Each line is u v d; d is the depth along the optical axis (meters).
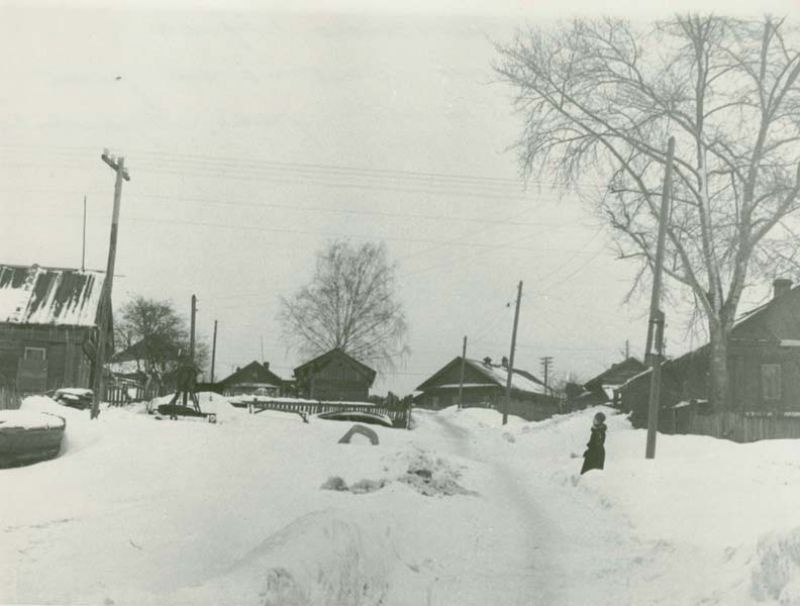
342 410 44.88
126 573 7.93
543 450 32.75
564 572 9.59
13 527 10.08
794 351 41.44
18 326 44.00
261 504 12.06
